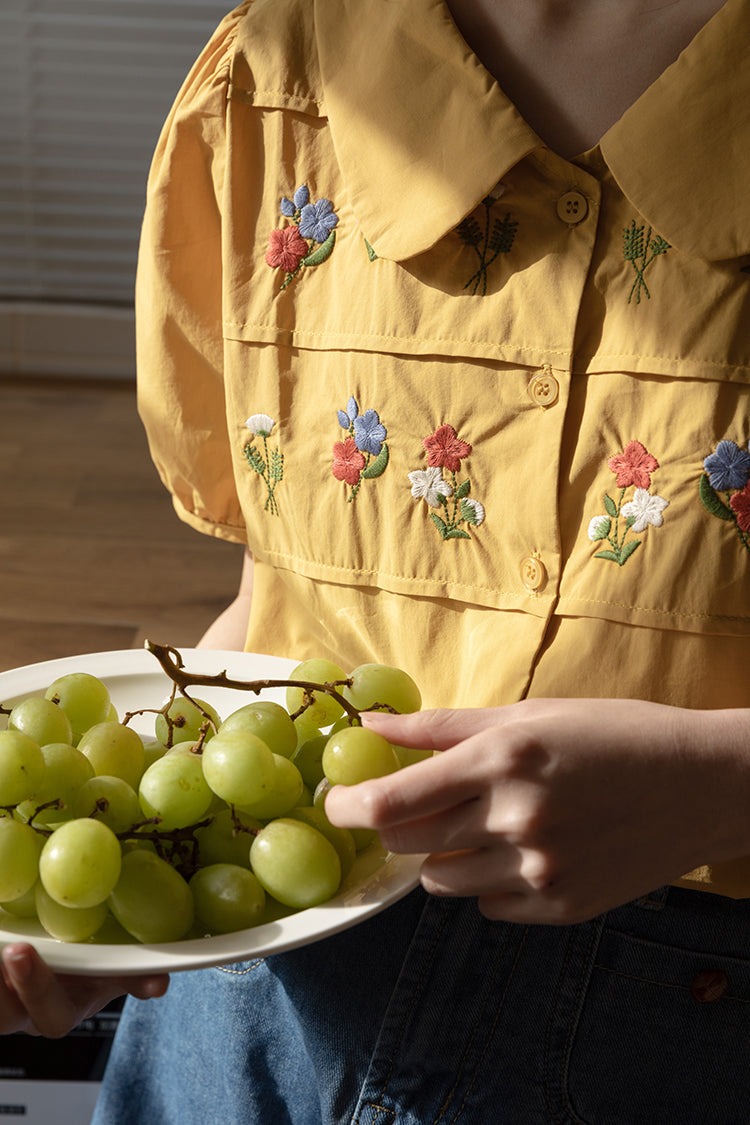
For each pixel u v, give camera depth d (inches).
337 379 26.8
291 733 24.1
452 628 26.4
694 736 21.6
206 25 69.5
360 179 25.7
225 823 23.3
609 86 24.8
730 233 23.4
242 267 27.6
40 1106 39.9
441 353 25.5
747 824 21.8
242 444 28.3
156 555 57.2
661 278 24.1
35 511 60.1
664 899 24.6
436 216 24.8
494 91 24.6
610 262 24.4
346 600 27.4
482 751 21.1
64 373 77.9
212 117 27.4
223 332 27.9
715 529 24.0
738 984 24.7
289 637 29.2
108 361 77.6
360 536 27.0
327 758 22.6
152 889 21.6
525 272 24.8
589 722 21.5
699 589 24.1
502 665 25.3
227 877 22.1
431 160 25.0
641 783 21.3
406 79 25.3
